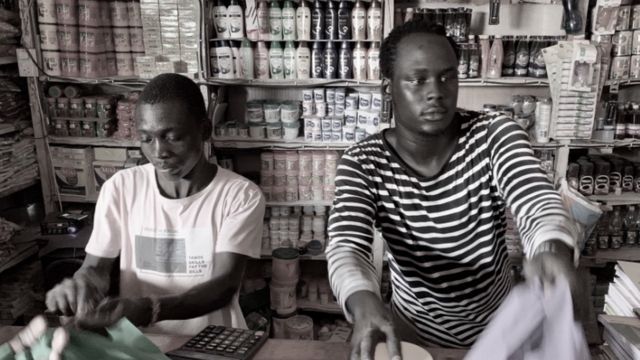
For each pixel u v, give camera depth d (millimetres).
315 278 3131
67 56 2662
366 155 1209
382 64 1167
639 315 1011
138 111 1285
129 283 1446
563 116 2652
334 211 1140
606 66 2631
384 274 2908
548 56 2584
